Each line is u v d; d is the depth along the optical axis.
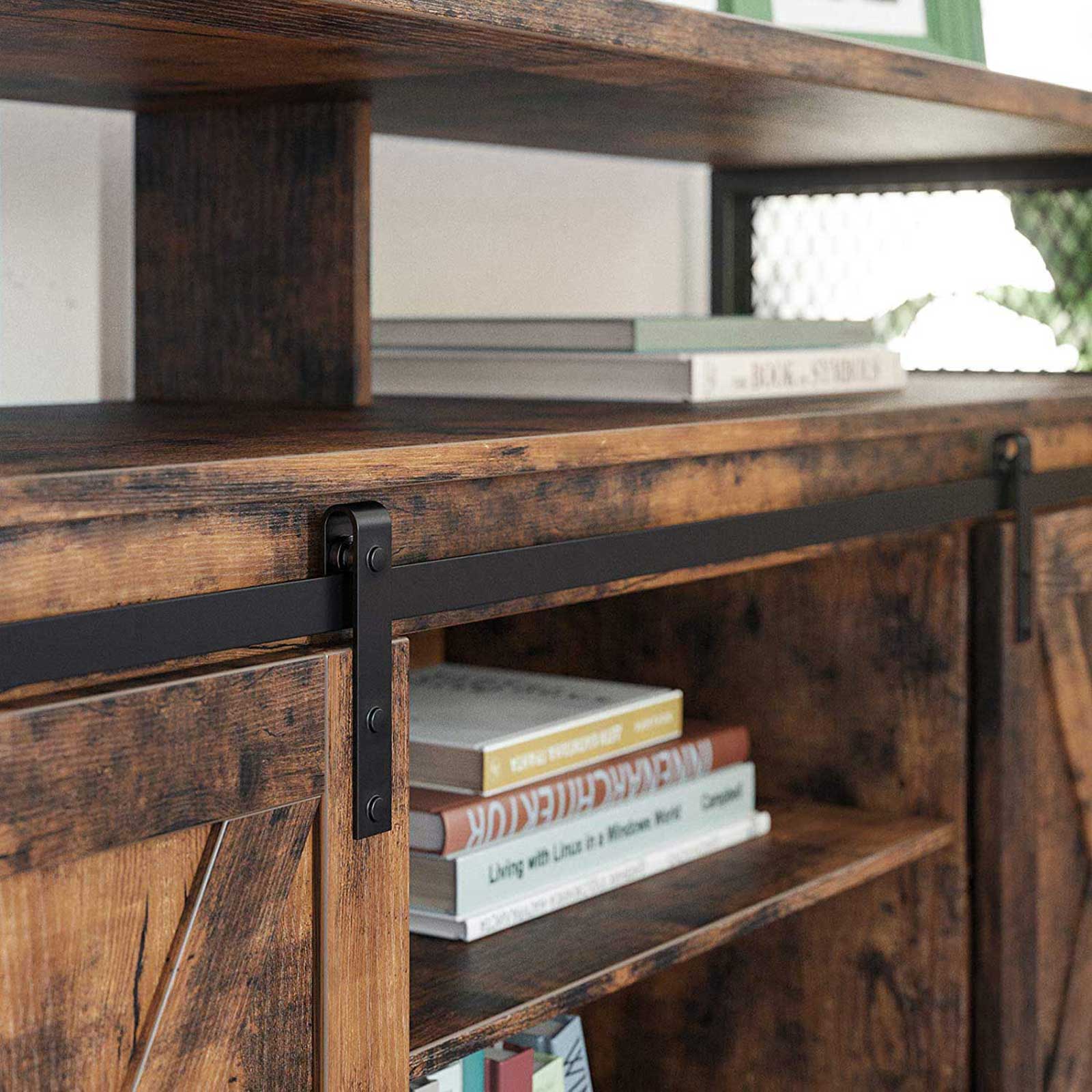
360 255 0.96
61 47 0.77
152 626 0.55
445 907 0.86
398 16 0.67
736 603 1.19
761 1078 1.20
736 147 1.30
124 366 1.12
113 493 0.53
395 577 0.63
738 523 0.83
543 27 0.71
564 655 1.27
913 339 1.50
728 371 1.01
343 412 0.89
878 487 0.95
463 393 1.08
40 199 1.06
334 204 0.96
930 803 1.10
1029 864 1.11
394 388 1.12
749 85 0.90
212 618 0.57
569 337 1.05
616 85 0.90
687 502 0.80
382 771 0.63
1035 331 1.43
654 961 0.84
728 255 1.58
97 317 1.10
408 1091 0.67
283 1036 0.61
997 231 1.44
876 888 1.13
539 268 1.50
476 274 1.43
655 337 1.02
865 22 1.08
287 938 0.60
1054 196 1.40
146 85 0.90
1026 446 1.06
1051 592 1.11
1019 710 1.08
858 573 1.12
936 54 1.12
